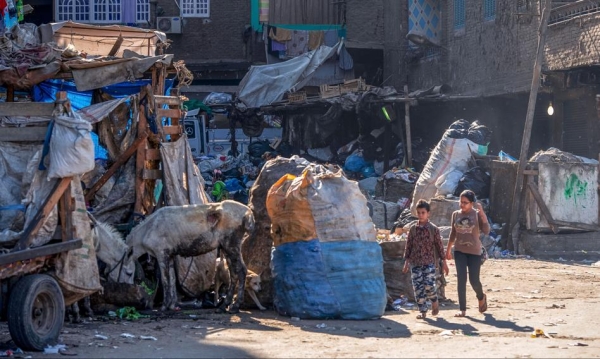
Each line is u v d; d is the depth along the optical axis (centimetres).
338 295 1313
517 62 3158
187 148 1658
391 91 3522
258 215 1452
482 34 3462
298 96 3941
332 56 4556
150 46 2361
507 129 3328
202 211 1350
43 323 1034
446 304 1490
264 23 4938
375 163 3681
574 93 2881
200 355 992
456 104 3453
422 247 1330
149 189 1609
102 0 5153
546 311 1383
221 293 1451
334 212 1335
